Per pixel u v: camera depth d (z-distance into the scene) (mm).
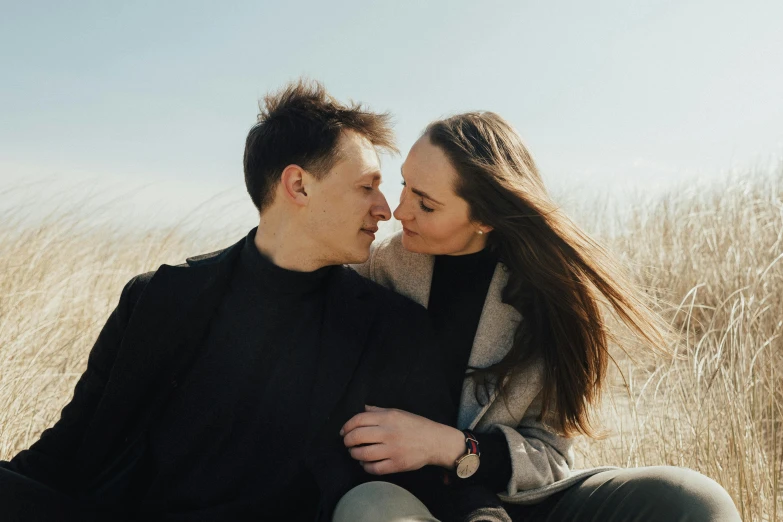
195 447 1692
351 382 1739
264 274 1734
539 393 1908
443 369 1961
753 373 2971
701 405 2752
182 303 1712
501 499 1750
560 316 1862
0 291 3918
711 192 5500
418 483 1654
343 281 1844
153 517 1704
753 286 3699
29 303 3904
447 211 1859
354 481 1569
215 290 1729
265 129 1757
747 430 2531
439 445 1647
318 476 1570
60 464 1761
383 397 1770
